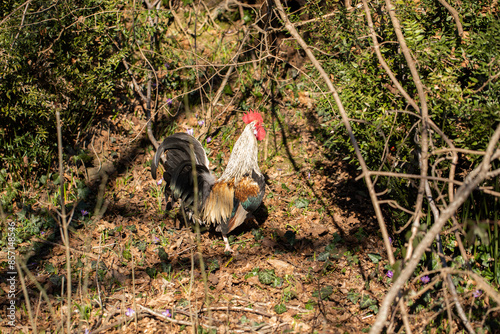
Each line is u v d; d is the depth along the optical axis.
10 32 5.48
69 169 6.21
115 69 6.82
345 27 4.36
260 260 4.92
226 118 6.96
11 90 5.54
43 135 5.80
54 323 4.16
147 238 5.30
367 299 4.24
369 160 4.55
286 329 4.02
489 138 3.76
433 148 3.38
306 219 5.50
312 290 4.47
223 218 5.05
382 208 5.38
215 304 4.35
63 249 5.09
